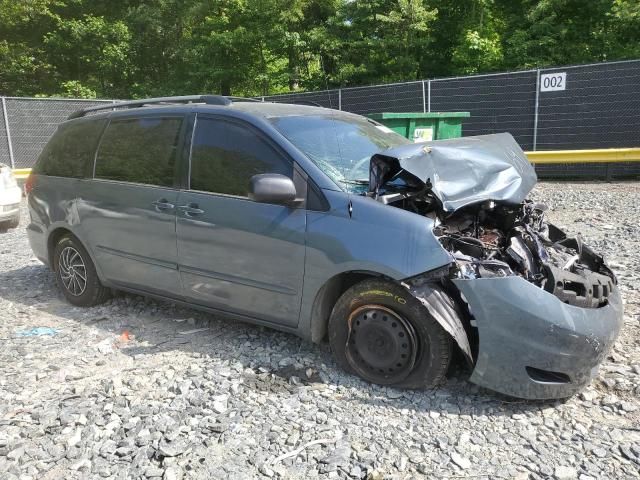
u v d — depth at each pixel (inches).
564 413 129.9
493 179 142.2
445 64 812.0
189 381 148.7
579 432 122.6
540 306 124.3
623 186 453.4
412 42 746.2
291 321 153.0
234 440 123.3
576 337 124.1
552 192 429.4
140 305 210.4
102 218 192.5
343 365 148.5
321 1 824.9
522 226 150.8
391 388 141.4
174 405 137.6
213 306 169.8
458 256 133.4
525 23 749.3
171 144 177.3
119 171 190.5
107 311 206.4
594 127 493.4
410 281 131.8
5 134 572.1
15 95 966.4
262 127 158.4
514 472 111.1
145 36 970.7
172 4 943.0
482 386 133.0
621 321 136.6
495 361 127.6
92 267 204.8
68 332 188.4
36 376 156.4
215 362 160.4
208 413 133.8
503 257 138.7
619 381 140.9
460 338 127.8
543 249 140.9
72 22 922.1
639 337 165.3
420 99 555.8
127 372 157.2
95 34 930.1
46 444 123.8
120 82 999.6
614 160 470.6
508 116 524.7
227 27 900.0
